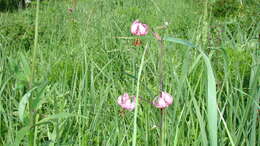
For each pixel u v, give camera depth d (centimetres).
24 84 53
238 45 112
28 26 174
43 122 52
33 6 234
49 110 82
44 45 145
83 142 68
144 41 116
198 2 244
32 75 53
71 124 74
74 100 86
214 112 44
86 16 171
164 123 64
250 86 67
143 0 238
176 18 186
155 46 108
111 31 140
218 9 207
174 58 102
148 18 181
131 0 250
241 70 95
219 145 63
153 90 85
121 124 72
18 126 80
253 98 58
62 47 135
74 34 152
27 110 75
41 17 195
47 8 204
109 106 82
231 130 63
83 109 80
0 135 74
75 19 175
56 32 163
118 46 123
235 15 189
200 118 53
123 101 58
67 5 221
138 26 60
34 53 53
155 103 56
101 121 75
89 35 141
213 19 171
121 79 102
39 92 52
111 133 68
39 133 79
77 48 125
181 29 170
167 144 62
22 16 215
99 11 187
